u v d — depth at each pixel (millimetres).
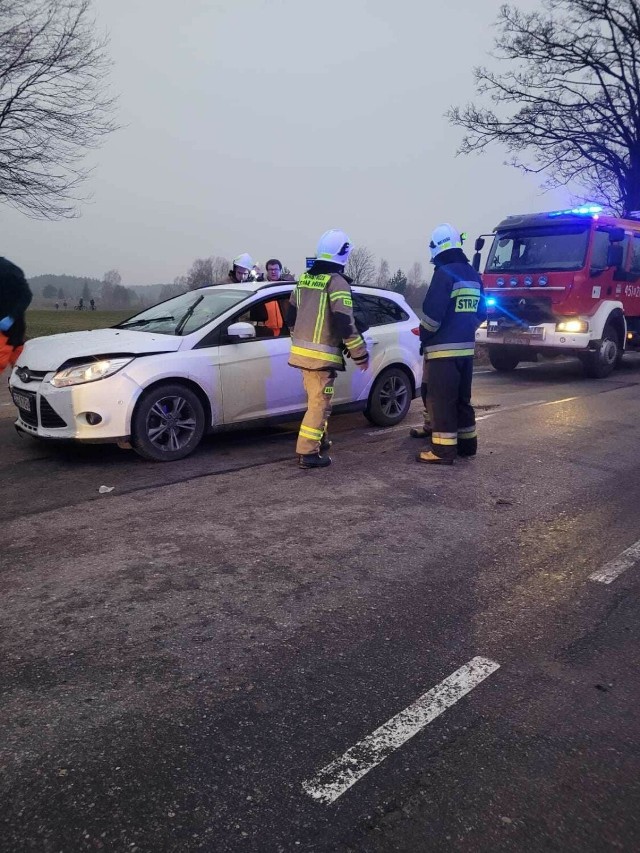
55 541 3975
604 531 4348
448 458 5754
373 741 2346
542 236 11531
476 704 2564
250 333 5695
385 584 3523
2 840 1912
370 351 6996
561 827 2002
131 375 5348
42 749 2273
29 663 2754
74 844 1909
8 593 3330
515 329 11828
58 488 4953
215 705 2521
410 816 2029
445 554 3926
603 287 11344
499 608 3311
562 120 20266
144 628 3033
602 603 3395
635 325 12586
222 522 4328
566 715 2514
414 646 2949
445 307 5516
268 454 6082
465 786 2152
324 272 5320
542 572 3729
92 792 2096
